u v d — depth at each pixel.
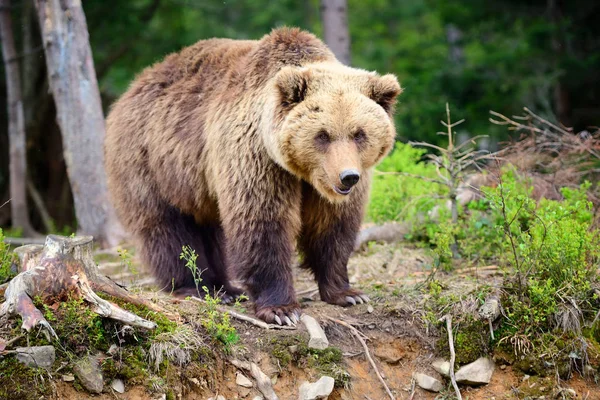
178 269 11.65
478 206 13.21
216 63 11.52
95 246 16.67
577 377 9.70
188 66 11.93
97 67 27.42
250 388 9.20
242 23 35.66
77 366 8.38
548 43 24.77
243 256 10.07
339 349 9.83
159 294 11.36
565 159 14.21
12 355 8.16
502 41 27.05
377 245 13.74
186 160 11.10
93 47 27.61
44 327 8.41
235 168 10.06
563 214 11.04
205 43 12.19
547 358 9.70
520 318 10.03
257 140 9.93
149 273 12.02
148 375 8.66
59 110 16.64
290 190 10.05
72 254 8.89
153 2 27.39
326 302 10.82
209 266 12.16
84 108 16.44
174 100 11.64
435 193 14.02
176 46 30.06
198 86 11.50
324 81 9.70
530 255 10.58
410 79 26.55
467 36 28.06
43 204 24.39
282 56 10.39
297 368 9.56
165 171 11.44
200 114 11.11
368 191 10.59
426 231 13.96
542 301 9.98
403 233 14.12
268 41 10.63
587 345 9.77
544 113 25.55
